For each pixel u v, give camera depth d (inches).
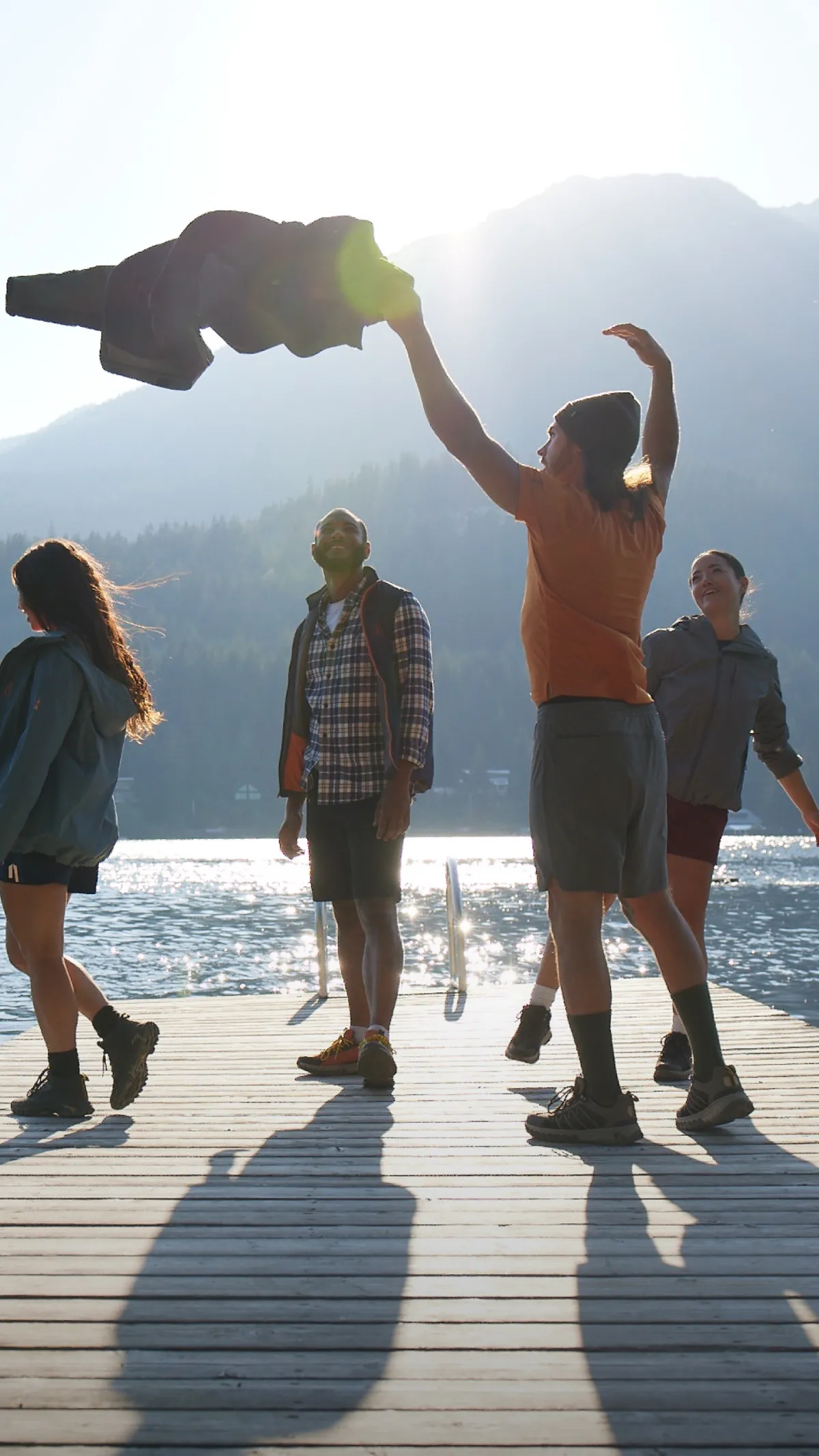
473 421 116.0
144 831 6063.0
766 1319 83.8
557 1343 80.1
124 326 90.3
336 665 183.8
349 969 187.5
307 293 89.7
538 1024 176.1
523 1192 115.6
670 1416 69.7
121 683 149.3
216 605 7790.4
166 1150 134.3
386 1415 69.9
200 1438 67.1
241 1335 81.5
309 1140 138.3
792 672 7190.0
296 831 194.2
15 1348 79.4
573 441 130.7
